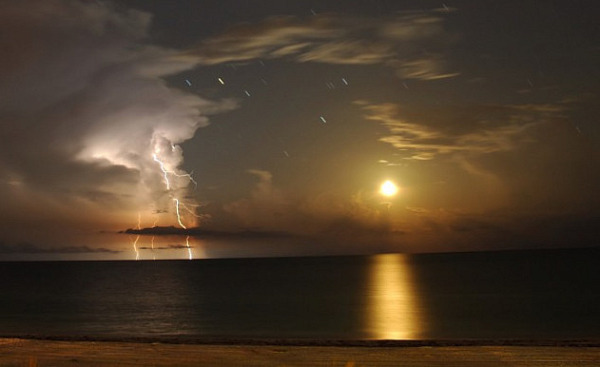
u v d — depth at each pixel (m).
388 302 56.75
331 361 9.76
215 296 72.38
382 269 174.75
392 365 9.41
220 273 177.00
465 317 42.12
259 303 59.19
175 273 183.88
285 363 9.59
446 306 51.62
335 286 89.50
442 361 9.77
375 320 40.44
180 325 39.69
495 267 172.38
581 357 10.12
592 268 150.75
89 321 43.34
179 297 71.62
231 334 32.31
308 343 14.88
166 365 9.45
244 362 9.68
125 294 79.50
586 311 45.84
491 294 66.12
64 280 136.25
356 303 56.16
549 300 57.16
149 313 50.44
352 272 155.50
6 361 9.75
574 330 33.31
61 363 9.61
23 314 50.00
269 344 14.60
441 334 31.58
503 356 10.23
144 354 10.56
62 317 47.09
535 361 9.77
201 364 9.52
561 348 11.25
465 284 88.94
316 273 157.12
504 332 32.44
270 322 40.25
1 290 92.62
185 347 11.66
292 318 42.97
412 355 10.37
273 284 102.00
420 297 62.94
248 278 133.38
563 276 111.31
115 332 34.78
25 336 16.83
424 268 176.38
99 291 88.06
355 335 31.14
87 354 10.61
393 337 29.84
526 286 81.56
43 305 60.91
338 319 41.41
